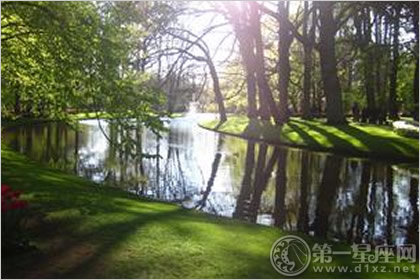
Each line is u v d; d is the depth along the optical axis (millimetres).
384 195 16719
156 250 8328
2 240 7883
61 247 8305
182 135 40344
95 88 13383
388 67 48094
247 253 8500
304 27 41438
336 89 35844
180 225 9734
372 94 45031
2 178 13375
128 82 13609
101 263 7703
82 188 13102
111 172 20375
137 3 22594
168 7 34031
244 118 51094
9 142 30438
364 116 45250
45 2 13703
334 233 12367
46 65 14562
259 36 40594
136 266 7652
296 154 27062
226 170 21859
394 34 38938
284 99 41094
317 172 21234
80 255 7984
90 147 29422
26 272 7293
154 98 13711
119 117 13336
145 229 9336
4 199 8062
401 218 13828
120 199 12008
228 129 43781
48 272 7316
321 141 30188
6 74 16172
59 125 47531
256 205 15188
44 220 9641
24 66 15344
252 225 10375
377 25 44094
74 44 13422
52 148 28188
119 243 8562
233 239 9172
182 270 7598
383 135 29719
